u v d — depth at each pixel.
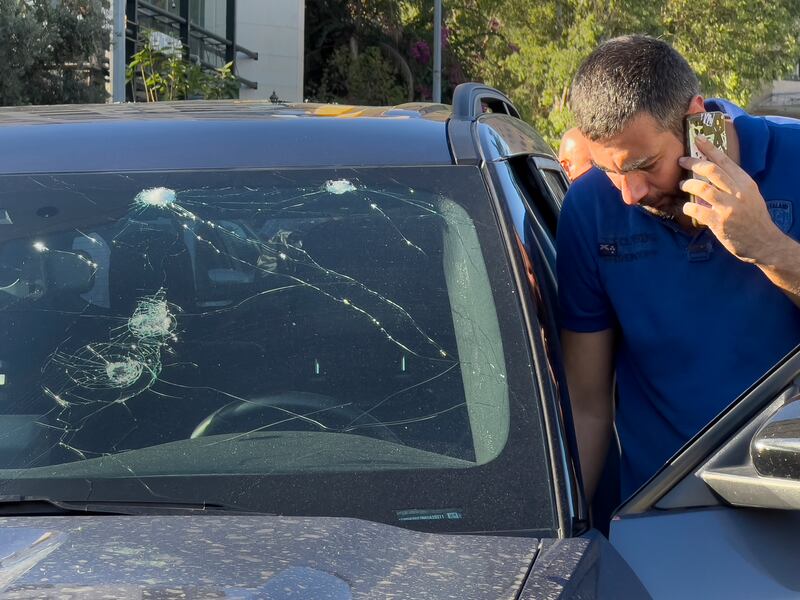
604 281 2.21
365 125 2.05
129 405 1.72
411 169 1.94
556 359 1.78
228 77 15.00
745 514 1.50
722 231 1.98
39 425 1.70
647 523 1.51
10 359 1.77
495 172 1.96
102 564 1.31
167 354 1.77
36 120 2.15
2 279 1.85
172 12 19.75
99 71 13.79
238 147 1.99
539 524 1.54
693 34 20.44
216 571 1.30
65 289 1.84
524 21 20.45
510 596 1.28
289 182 1.93
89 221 1.89
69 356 1.77
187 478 1.62
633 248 2.18
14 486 1.63
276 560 1.33
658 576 1.44
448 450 1.64
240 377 1.74
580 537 1.49
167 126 2.06
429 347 1.75
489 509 1.56
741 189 1.96
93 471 1.65
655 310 2.16
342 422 1.69
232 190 1.92
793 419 1.38
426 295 1.79
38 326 1.81
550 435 1.63
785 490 1.38
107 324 1.80
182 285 1.84
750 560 1.44
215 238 1.86
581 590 1.32
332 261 1.84
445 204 1.89
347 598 1.26
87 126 2.07
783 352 2.13
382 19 25.56
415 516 1.56
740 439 1.52
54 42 12.88
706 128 1.99
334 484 1.60
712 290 2.14
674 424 2.17
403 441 1.66
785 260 1.97
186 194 1.91
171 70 14.24
